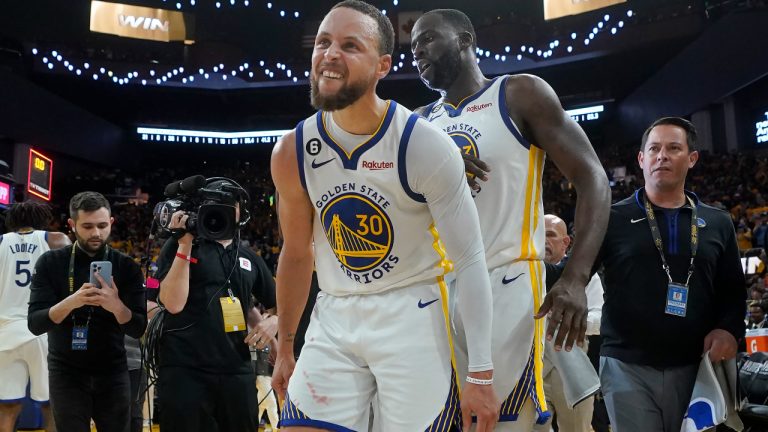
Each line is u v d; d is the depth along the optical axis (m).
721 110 19.70
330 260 2.01
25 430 6.23
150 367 3.50
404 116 1.88
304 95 26.06
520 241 2.21
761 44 16.39
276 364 2.22
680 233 2.79
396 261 1.92
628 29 21.20
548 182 21.95
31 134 20.23
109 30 23.05
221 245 3.63
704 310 2.74
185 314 3.43
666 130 2.86
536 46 22.80
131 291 3.73
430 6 23.91
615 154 23.34
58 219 21.05
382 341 1.88
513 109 2.27
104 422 3.68
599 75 24.17
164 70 23.89
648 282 2.75
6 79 19.09
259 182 26.00
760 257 8.54
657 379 2.72
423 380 1.86
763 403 3.33
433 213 1.88
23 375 4.64
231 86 24.61
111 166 25.12
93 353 3.63
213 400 3.39
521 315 2.14
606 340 2.83
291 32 25.20
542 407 2.15
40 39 21.95
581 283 2.08
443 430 1.88
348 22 1.81
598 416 5.17
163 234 3.50
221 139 26.72
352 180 1.89
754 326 5.80
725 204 16.98
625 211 2.88
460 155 1.89
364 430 1.95
